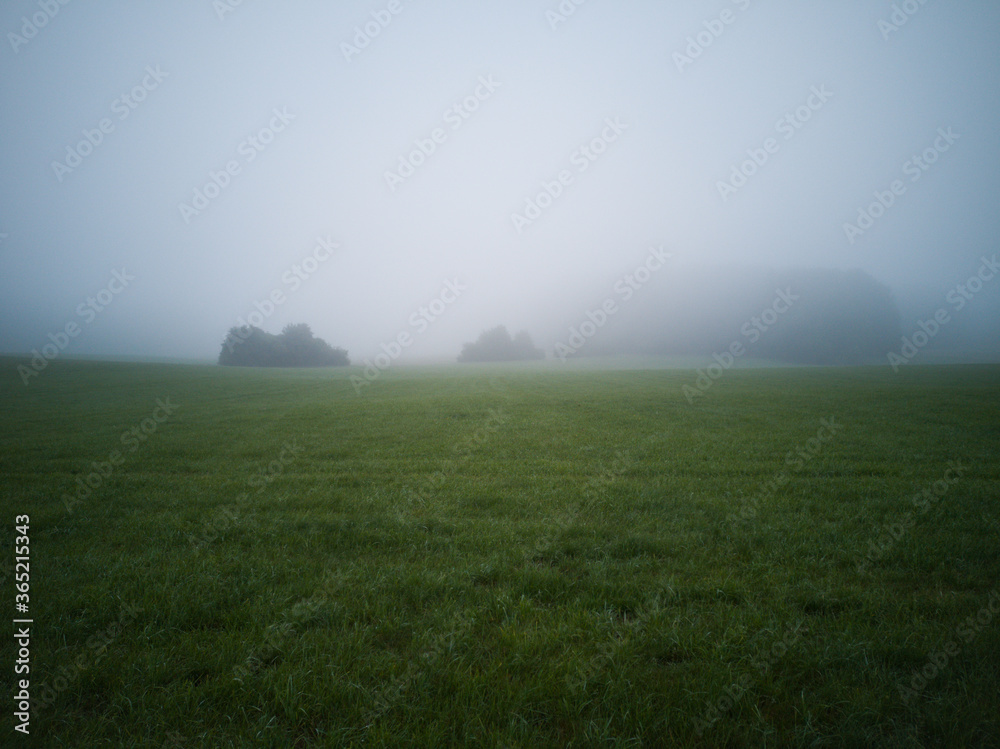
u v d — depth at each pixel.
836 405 24.64
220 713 3.82
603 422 20.61
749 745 3.43
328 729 3.68
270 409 27.55
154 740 3.52
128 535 7.63
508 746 3.42
